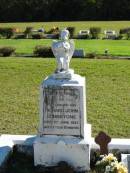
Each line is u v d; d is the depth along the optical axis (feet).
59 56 39.52
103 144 39.55
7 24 227.20
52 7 257.55
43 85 38.73
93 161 40.06
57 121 39.17
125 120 52.90
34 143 39.34
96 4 255.70
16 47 115.34
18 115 55.21
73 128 39.09
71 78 38.88
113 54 100.32
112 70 78.43
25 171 38.40
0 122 52.54
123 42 129.18
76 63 83.30
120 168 36.04
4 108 58.13
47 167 39.14
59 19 259.19
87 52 100.22
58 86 38.50
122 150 41.01
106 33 147.84
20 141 42.70
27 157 41.19
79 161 39.06
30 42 131.44
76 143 38.81
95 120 53.01
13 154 41.45
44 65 82.69
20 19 257.14
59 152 39.19
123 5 253.24
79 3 256.93
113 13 254.68
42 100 39.01
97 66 81.10
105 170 36.42
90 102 60.34
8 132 49.19
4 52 99.71
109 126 50.90
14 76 75.77
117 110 56.75
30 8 256.32
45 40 137.08
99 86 68.59
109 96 63.21
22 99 62.13
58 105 38.83
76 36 146.30
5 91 66.64
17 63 84.69
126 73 76.38
